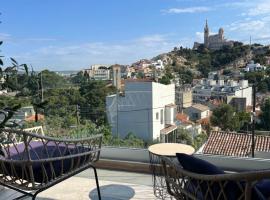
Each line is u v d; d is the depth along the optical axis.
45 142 2.28
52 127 4.10
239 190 1.43
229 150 6.27
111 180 3.27
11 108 1.66
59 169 2.19
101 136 2.61
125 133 5.42
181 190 1.78
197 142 4.18
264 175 1.27
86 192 2.94
